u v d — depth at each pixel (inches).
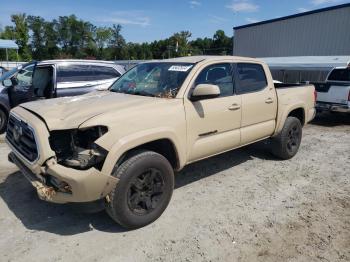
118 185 128.0
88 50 3580.2
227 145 179.2
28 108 145.3
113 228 140.9
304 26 801.6
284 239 134.3
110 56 3629.4
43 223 144.5
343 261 120.8
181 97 153.6
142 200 138.8
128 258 121.0
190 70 163.2
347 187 189.0
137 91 171.0
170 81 163.9
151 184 141.1
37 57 3378.4
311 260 121.2
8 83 293.1
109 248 126.9
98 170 121.2
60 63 293.1
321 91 397.7
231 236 135.9
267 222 147.5
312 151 263.3
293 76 605.6
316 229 142.2
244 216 152.6
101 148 122.1
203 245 129.6
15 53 2546.8
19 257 120.6
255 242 132.0
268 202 167.5
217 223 145.9
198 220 148.2
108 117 128.0
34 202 164.1
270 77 212.2
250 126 194.5
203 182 192.4
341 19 721.0
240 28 984.9
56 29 3440.0
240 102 182.9
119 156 125.6
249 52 969.5
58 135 126.5
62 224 143.9
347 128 371.2
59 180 120.6
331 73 460.4
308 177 203.5
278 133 222.8
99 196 124.6
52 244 129.0
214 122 167.5
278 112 215.3
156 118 140.6
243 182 193.3
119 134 127.2
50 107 141.4
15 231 137.7
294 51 837.8
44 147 122.0
